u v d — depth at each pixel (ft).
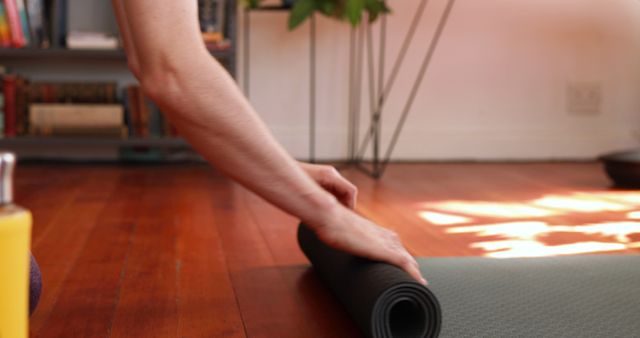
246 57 13.75
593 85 14.48
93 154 13.74
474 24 14.16
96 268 5.77
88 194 9.71
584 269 5.47
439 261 5.77
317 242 5.24
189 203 9.04
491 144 14.37
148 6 2.98
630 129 14.64
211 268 5.80
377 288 3.72
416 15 13.96
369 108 14.08
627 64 14.52
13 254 2.03
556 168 13.14
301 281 5.41
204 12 12.58
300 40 13.88
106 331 4.28
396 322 3.88
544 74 14.39
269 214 8.30
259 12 13.79
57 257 6.15
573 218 8.11
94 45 12.48
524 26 14.28
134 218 7.99
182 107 3.08
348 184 4.29
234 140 3.20
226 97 3.12
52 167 12.66
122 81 13.76
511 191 10.28
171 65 3.01
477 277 5.24
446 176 11.98
